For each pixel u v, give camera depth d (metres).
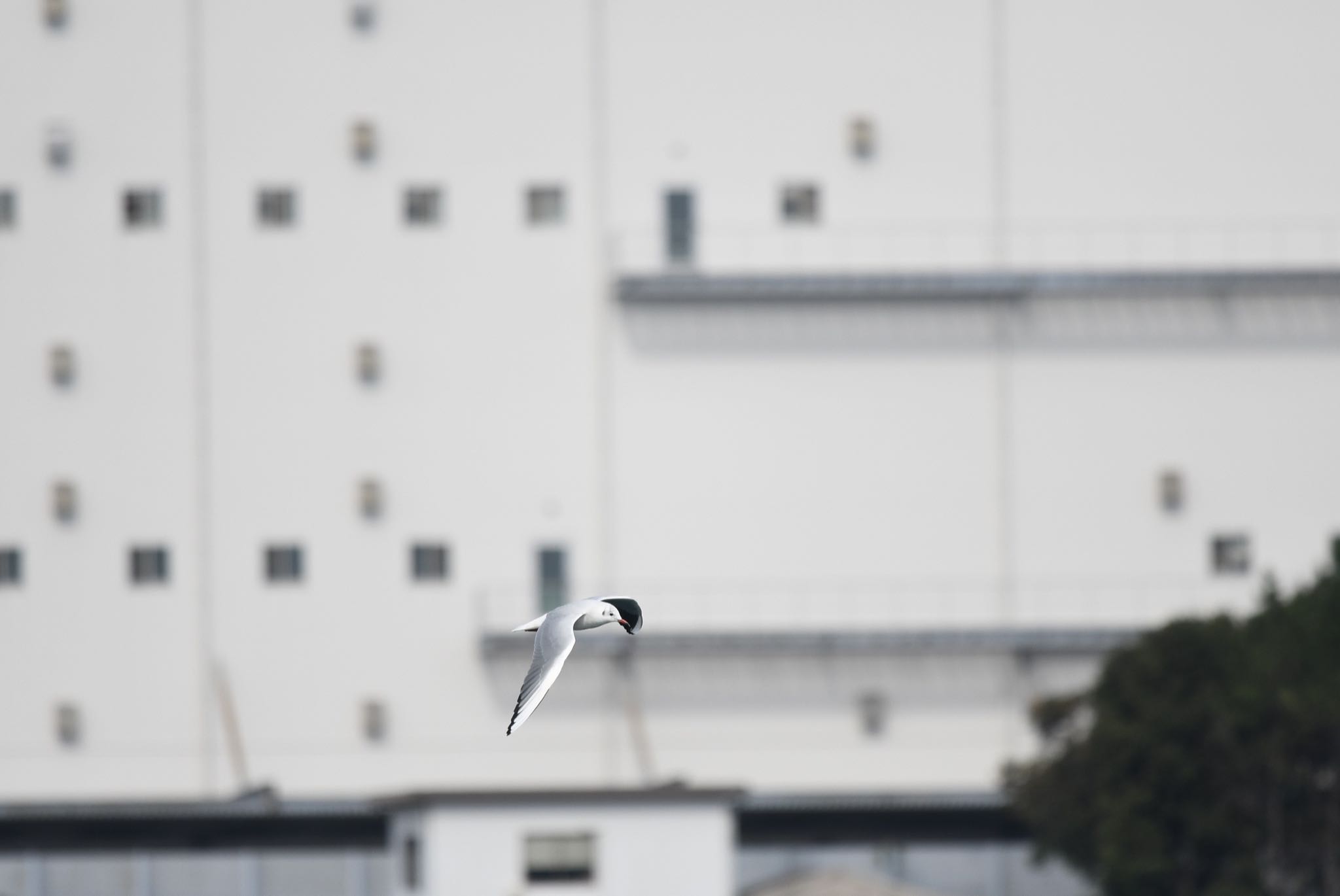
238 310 60.62
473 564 60.72
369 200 60.47
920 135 60.75
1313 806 45.28
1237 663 46.31
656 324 60.88
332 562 60.66
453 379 60.66
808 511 60.84
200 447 60.66
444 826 45.97
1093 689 48.94
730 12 60.66
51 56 60.47
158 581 60.81
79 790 60.69
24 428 60.62
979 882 59.56
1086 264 60.84
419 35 60.56
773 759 60.94
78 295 60.62
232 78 60.50
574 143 60.59
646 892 45.94
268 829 59.66
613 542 60.69
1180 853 45.44
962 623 60.78
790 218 60.75
